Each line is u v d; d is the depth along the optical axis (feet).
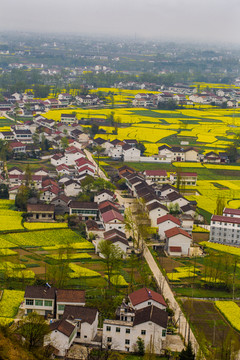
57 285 568.82
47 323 474.08
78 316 479.41
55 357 445.78
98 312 509.35
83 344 474.90
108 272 604.49
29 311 514.27
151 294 524.11
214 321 526.57
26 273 606.14
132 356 464.24
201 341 474.08
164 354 466.29
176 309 550.36
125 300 536.42
